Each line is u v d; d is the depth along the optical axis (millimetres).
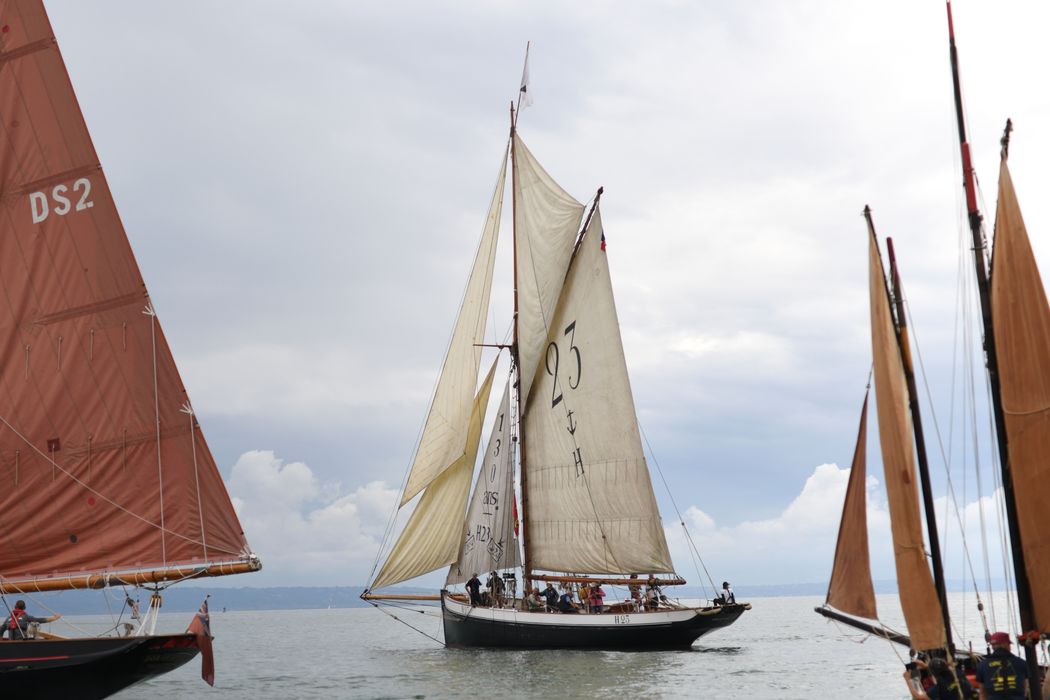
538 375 53344
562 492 51688
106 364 25781
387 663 47594
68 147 26203
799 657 51469
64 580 25125
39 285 25969
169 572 25219
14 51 26359
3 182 26125
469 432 52000
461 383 50750
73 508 25359
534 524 52500
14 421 25453
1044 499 18344
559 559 51219
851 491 21906
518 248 54656
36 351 25734
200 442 25812
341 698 34469
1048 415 18359
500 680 38562
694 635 47500
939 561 21406
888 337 20969
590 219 51125
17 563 25188
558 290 52375
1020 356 18688
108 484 25469
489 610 49750
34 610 47156
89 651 24156
